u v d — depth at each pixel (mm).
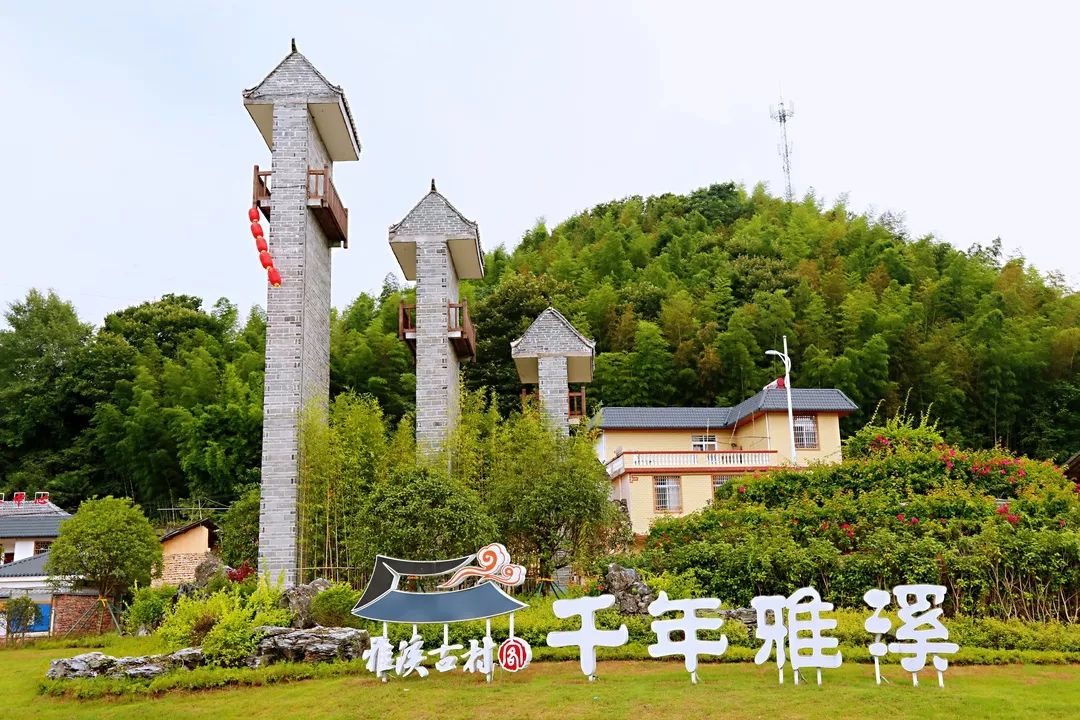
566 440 20812
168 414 36938
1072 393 36938
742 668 13180
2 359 42500
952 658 13836
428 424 21844
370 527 16781
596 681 12180
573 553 18719
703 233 56531
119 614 23547
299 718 11008
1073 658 14188
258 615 14492
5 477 39906
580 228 62719
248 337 44719
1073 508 18766
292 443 18938
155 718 11391
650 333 38438
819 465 22578
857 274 44469
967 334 38906
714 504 22734
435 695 11578
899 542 17031
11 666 16641
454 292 24203
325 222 21344
